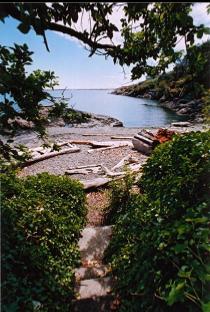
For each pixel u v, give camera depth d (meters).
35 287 4.06
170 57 3.34
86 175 10.01
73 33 3.07
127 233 5.36
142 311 3.70
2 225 4.49
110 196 7.10
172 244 3.80
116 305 4.22
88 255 5.50
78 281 4.76
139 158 11.76
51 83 4.18
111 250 5.41
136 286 4.05
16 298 3.77
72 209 6.43
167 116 37.19
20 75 3.66
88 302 4.33
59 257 4.89
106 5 2.97
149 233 4.40
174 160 6.27
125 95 95.62
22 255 4.34
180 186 4.90
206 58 3.01
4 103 3.85
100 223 6.65
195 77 3.24
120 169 10.45
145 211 5.47
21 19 2.30
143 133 13.25
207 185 4.65
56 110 4.51
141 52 3.46
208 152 5.30
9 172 6.45
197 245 3.31
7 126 4.21
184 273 2.99
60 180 7.07
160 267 3.81
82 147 14.43
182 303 3.30
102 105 56.94
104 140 16.02
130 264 4.57
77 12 2.92
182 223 3.86
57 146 5.12
